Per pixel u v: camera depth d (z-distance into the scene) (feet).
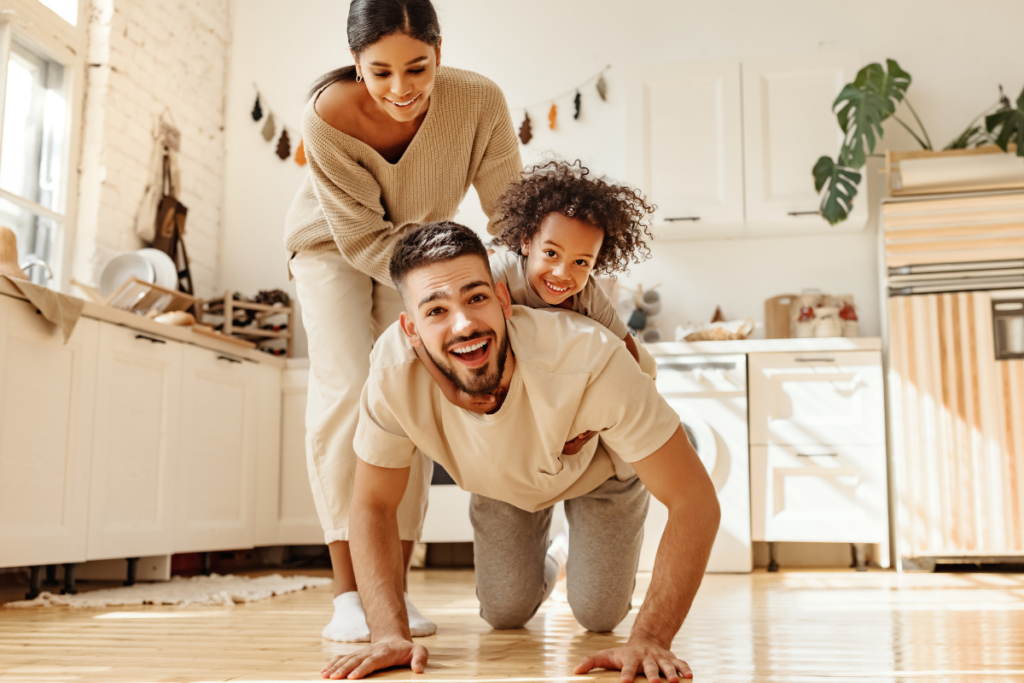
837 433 11.74
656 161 13.07
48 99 11.60
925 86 13.69
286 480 12.66
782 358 11.92
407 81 5.04
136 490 9.57
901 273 11.99
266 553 13.23
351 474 5.89
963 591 8.82
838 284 13.48
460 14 14.84
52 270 11.49
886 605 7.43
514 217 4.76
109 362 9.18
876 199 13.48
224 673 4.02
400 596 4.41
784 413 11.89
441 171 5.90
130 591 8.75
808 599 8.04
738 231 13.38
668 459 4.18
